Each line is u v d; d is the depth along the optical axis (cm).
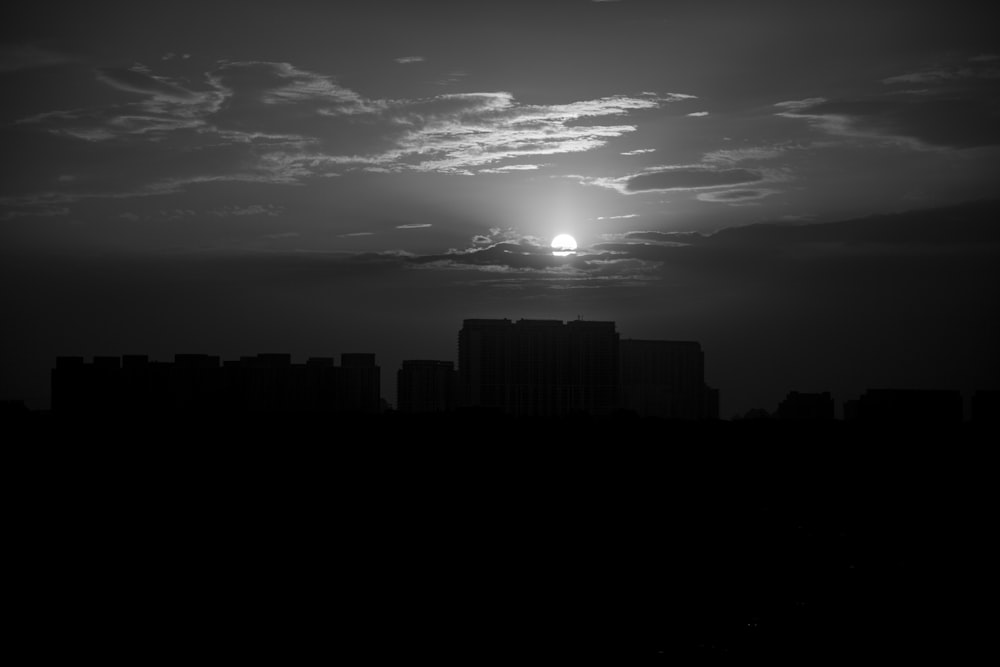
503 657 4456
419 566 6316
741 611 5369
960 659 4509
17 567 5922
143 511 7844
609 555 6881
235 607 5209
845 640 4809
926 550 7238
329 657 4422
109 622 4878
